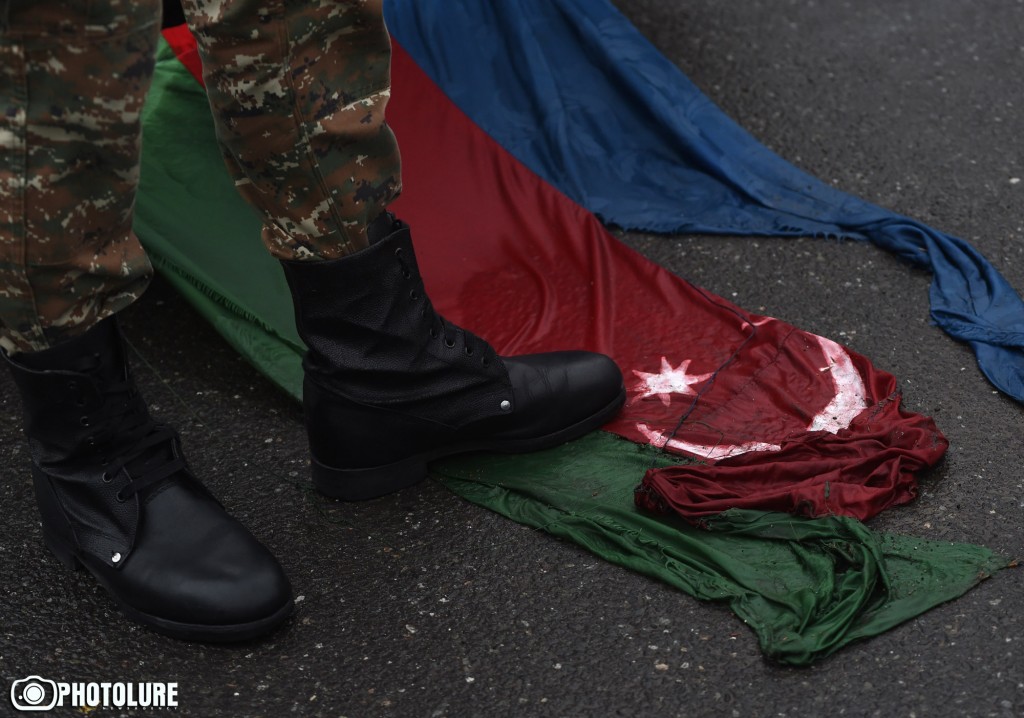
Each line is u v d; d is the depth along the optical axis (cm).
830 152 293
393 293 172
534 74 284
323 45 152
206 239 228
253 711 151
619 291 238
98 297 150
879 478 179
